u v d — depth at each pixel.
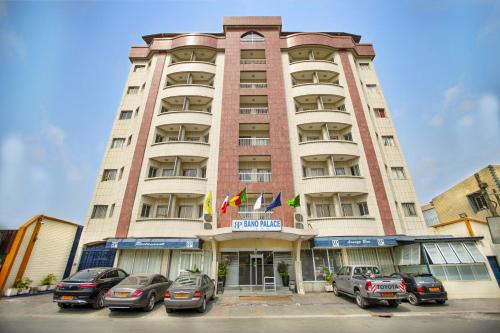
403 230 19.28
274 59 25.09
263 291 16.42
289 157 20.50
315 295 15.14
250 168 21.25
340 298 14.16
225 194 19.09
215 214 18.41
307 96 23.50
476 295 13.80
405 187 21.30
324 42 25.97
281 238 17.47
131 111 24.22
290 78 24.70
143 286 10.95
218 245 17.95
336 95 23.50
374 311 11.05
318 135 23.09
